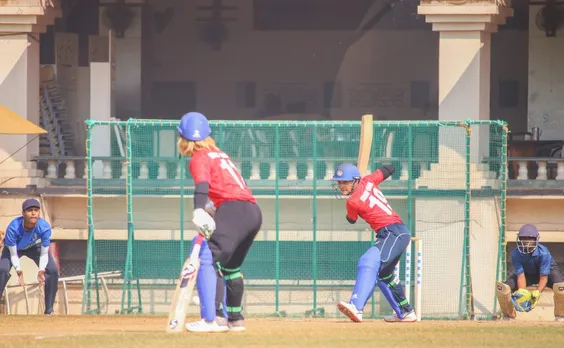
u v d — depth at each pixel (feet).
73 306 203.21
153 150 195.72
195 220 90.27
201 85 285.23
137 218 198.80
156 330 102.17
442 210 191.42
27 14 208.54
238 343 83.46
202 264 93.40
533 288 198.08
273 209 195.52
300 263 194.59
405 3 280.72
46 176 212.64
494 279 190.49
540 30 271.08
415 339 88.99
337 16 282.97
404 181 192.75
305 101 284.61
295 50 284.61
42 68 263.08
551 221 203.62
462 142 193.06
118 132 206.18
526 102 272.72
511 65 272.72
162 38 284.20
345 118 283.59
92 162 201.16
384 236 126.82
